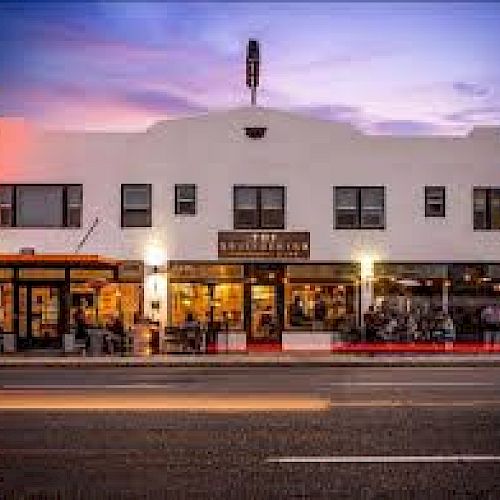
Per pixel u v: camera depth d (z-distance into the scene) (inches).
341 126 1352.1
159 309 1326.3
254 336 1333.7
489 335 1305.4
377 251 1346.0
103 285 1316.4
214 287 1337.4
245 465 398.0
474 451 427.2
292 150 1348.4
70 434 473.1
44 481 369.7
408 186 1352.1
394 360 1066.7
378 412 557.6
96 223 1331.2
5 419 527.2
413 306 1347.2
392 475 378.3
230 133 1346.0
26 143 1337.4
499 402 613.3
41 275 1300.4
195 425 503.2
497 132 1360.7
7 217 1333.7
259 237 1339.8
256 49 1432.1
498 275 1354.6
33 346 1289.4
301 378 837.2
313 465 397.4
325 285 1343.5
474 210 1358.3
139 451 428.1
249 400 628.1
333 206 1348.4
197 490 354.6
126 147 1339.8
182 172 1341.0
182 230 1338.6
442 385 746.8
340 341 1272.1
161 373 922.7
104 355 1179.9
